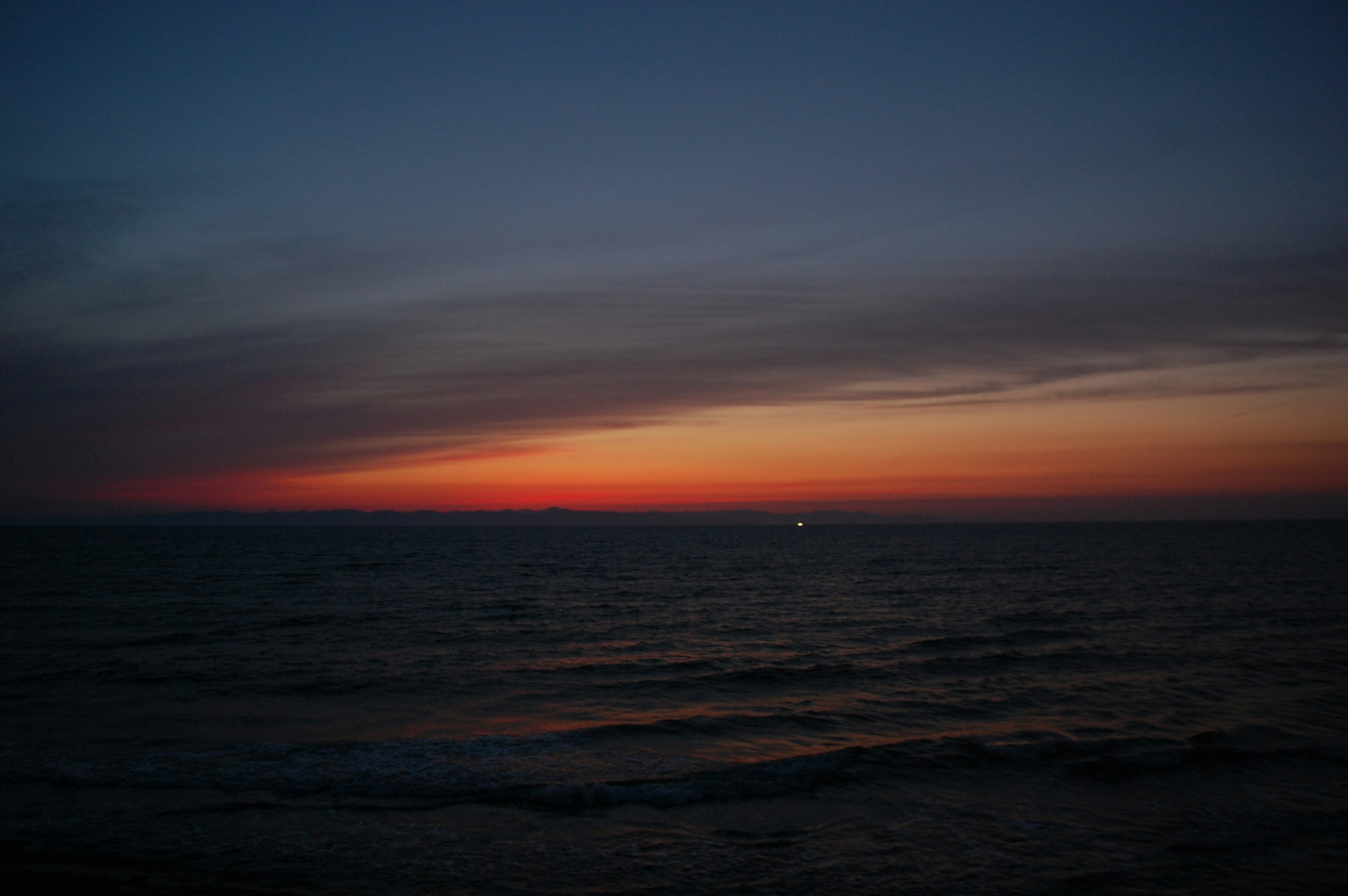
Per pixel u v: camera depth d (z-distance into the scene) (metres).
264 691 15.28
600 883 7.39
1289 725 12.73
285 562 66.69
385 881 7.39
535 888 7.28
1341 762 10.88
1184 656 19.19
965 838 8.45
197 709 13.80
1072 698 14.85
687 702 14.80
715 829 8.66
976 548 99.44
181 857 7.83
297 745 11.60
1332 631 23.30
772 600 35.38
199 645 20.91
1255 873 7.66
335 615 28.59
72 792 9.53
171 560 69.56
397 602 33.97
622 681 16.75
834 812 9.14
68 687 15.34
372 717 13.44
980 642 21.67
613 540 153.12
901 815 9.09
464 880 7.43
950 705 14.42
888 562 68.81
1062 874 7.62
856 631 24.59
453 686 16.08
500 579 49.28
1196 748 11.38
